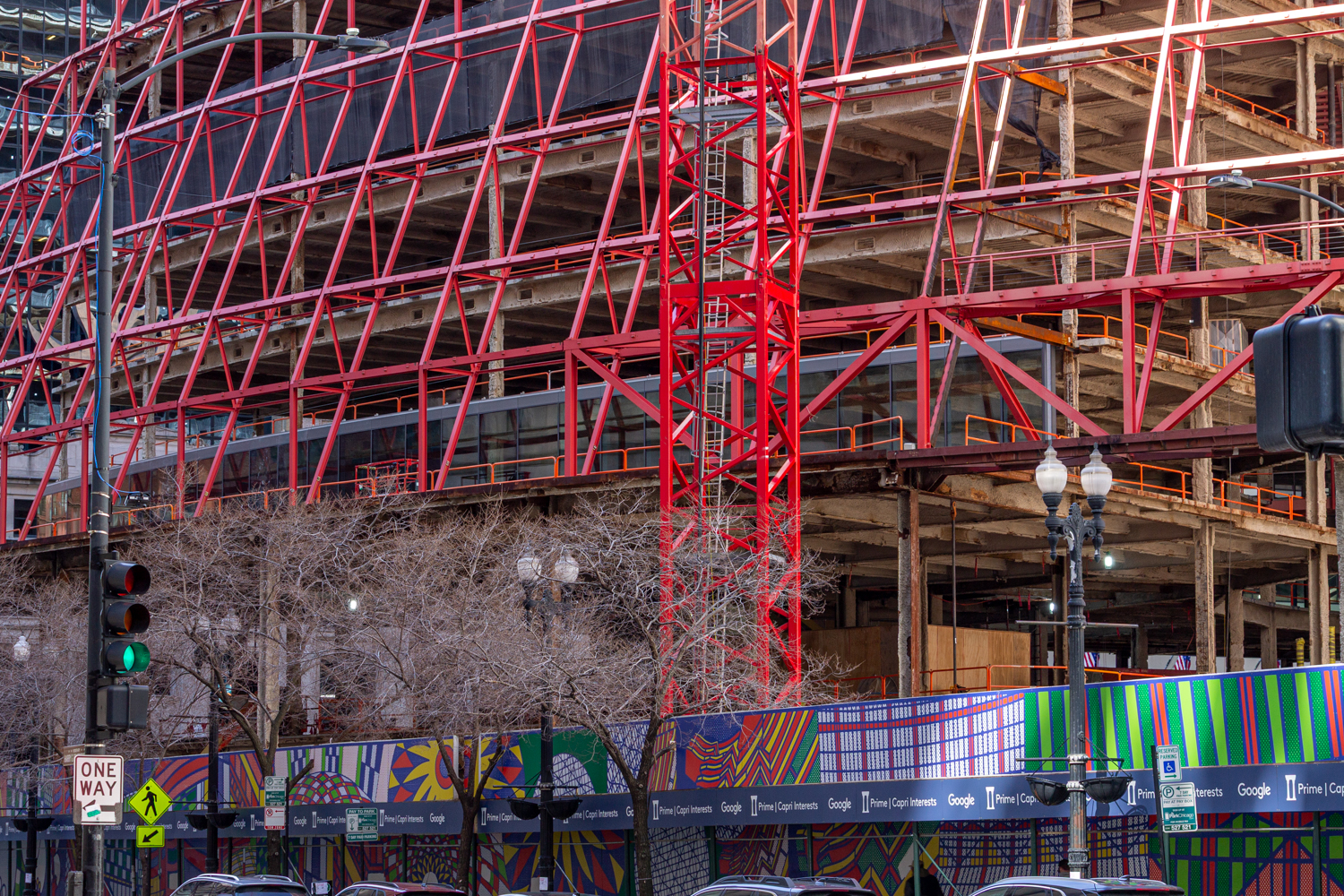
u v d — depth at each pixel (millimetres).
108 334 23297
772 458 47750
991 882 28297
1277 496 72438
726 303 47625
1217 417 71250
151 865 47094
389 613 43188
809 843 31172
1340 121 74500
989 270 60781
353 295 78000
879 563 65125
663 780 33031
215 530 50750
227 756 44844
